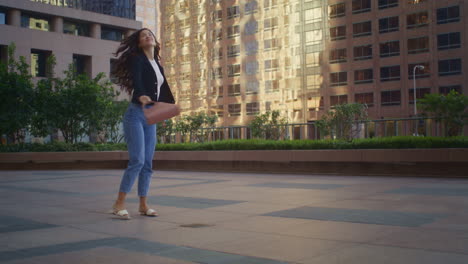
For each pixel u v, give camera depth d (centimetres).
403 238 389
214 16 7956
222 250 358
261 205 628
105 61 5969
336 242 379
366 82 6188
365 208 578
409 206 592
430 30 5697
